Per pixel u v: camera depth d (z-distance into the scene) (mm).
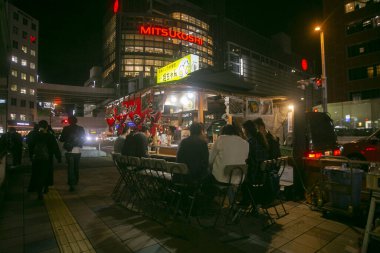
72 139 6695
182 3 97312
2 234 3787
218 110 8633
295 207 5211
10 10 63812
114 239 3607
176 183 4262
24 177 8547
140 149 5609
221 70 7023
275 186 4621
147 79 45938
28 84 68750
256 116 7590
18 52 66000
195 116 8594
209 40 100438
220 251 3266
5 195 6031
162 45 85812
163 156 6781
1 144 7180
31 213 4754
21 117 65875
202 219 4516
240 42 114625
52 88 76000
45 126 6047
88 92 81188
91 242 3510
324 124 6922
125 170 5492
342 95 32688
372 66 30500
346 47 32594
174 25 89375
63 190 6660
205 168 4332
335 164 5297
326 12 34719
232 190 4566
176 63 12328
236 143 4219
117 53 82312
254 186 4496
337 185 4500
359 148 8586
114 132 8984
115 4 87625
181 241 3547
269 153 5020
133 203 5051
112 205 5281
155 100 6480
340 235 3801
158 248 3332
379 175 2957
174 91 6566
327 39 34344
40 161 5766
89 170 10094
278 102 7660
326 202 4938
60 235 3746
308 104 8688
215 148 4250
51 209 4992
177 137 9016
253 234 3836
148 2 88188
